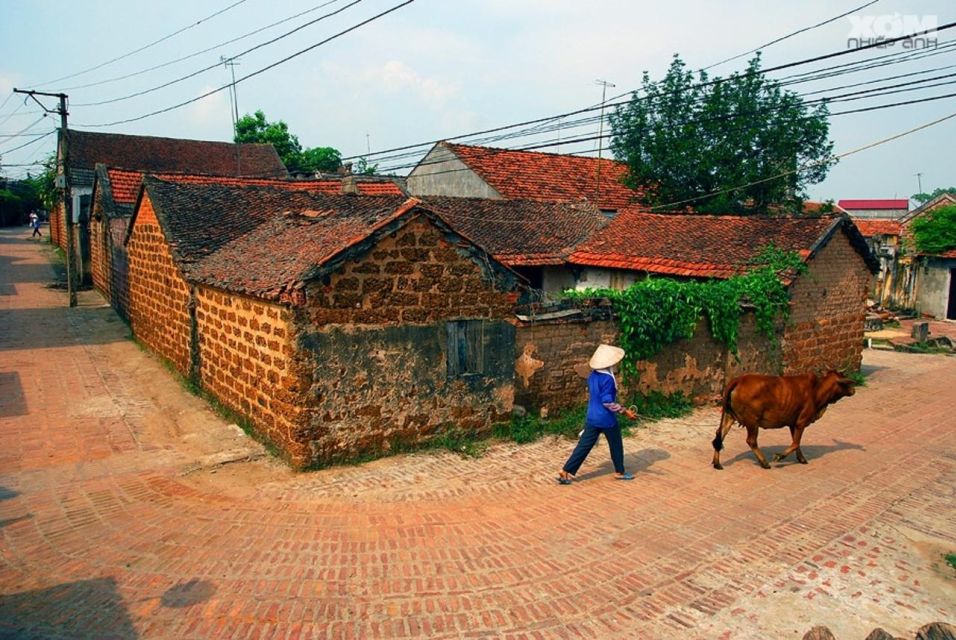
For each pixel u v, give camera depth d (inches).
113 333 704.4
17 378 511.8
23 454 358.6
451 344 389.7
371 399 362.3
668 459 398.3
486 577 247.8
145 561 250.4
